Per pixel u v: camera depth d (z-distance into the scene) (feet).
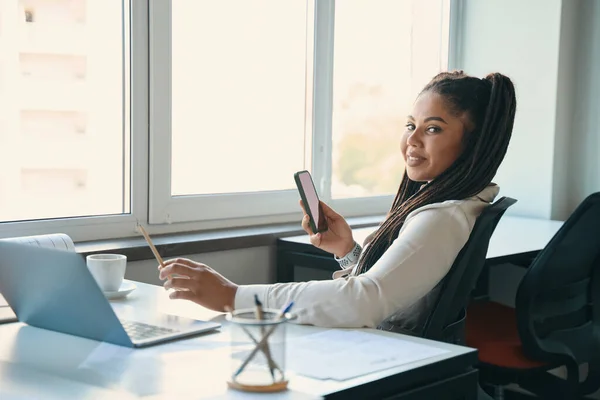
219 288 4.81
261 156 9.07
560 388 7.36
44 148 7.16
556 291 7.05
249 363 3.43
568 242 6.74
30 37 6.97
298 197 9.46
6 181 6.94
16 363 3.84
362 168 10.37
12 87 6.88
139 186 7.86
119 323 4.05
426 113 5.36
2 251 4.27
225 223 8.71
